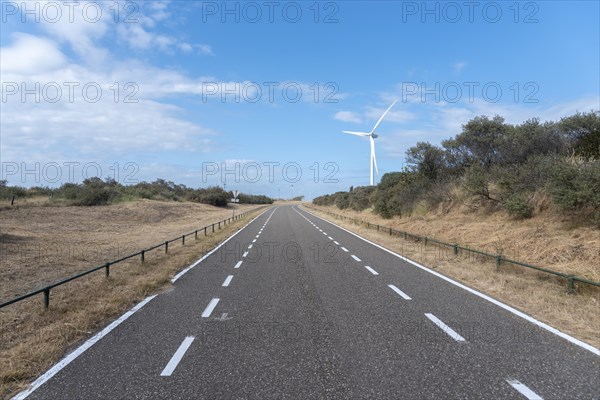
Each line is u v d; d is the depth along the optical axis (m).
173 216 51.94
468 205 24.16
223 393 4.62
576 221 14.96
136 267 13.85
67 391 4.72
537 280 10.80
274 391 4.66
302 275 12.59
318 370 5.23
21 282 11.94
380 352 5.87
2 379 5.03
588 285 9.84
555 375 5.02
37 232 27.31
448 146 32.00
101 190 54.91
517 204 18.11
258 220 48.91
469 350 5.91
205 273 13.15
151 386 4.82
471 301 8.97
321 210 80.25
